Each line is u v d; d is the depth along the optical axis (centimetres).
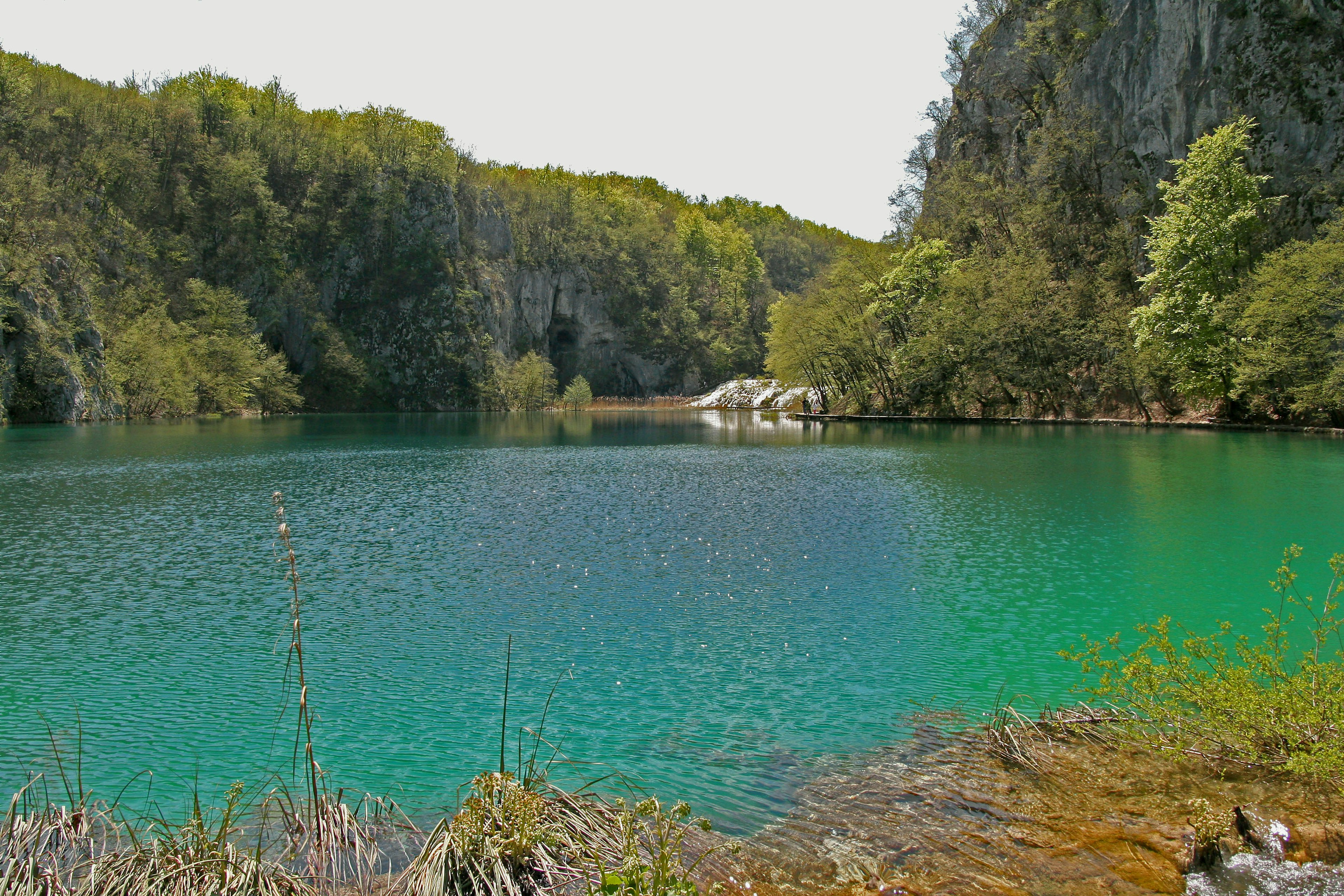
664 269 17725
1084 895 585
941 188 9262
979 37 10475
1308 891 575
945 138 10781
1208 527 2159
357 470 3875
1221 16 6450
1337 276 4750
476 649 1267
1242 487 2831
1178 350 5503
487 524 2361
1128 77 7350
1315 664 782
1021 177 8844
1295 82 6000
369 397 12756
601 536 2181
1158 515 2336
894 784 780
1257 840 628
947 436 5672
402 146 13900
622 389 17812
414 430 7444
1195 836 629
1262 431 5269
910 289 8375
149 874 593
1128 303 6656
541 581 1698
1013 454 4197
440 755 891
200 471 3772
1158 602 1489
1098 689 898
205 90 12700
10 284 7138
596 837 652
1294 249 5062
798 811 732
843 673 1141
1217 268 5397
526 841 623
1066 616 1412
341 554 1967
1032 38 8681
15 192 7800
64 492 3027
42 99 10344
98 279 9144
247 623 1407
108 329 8650
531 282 16225
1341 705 733
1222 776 757
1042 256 7275
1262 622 1367
